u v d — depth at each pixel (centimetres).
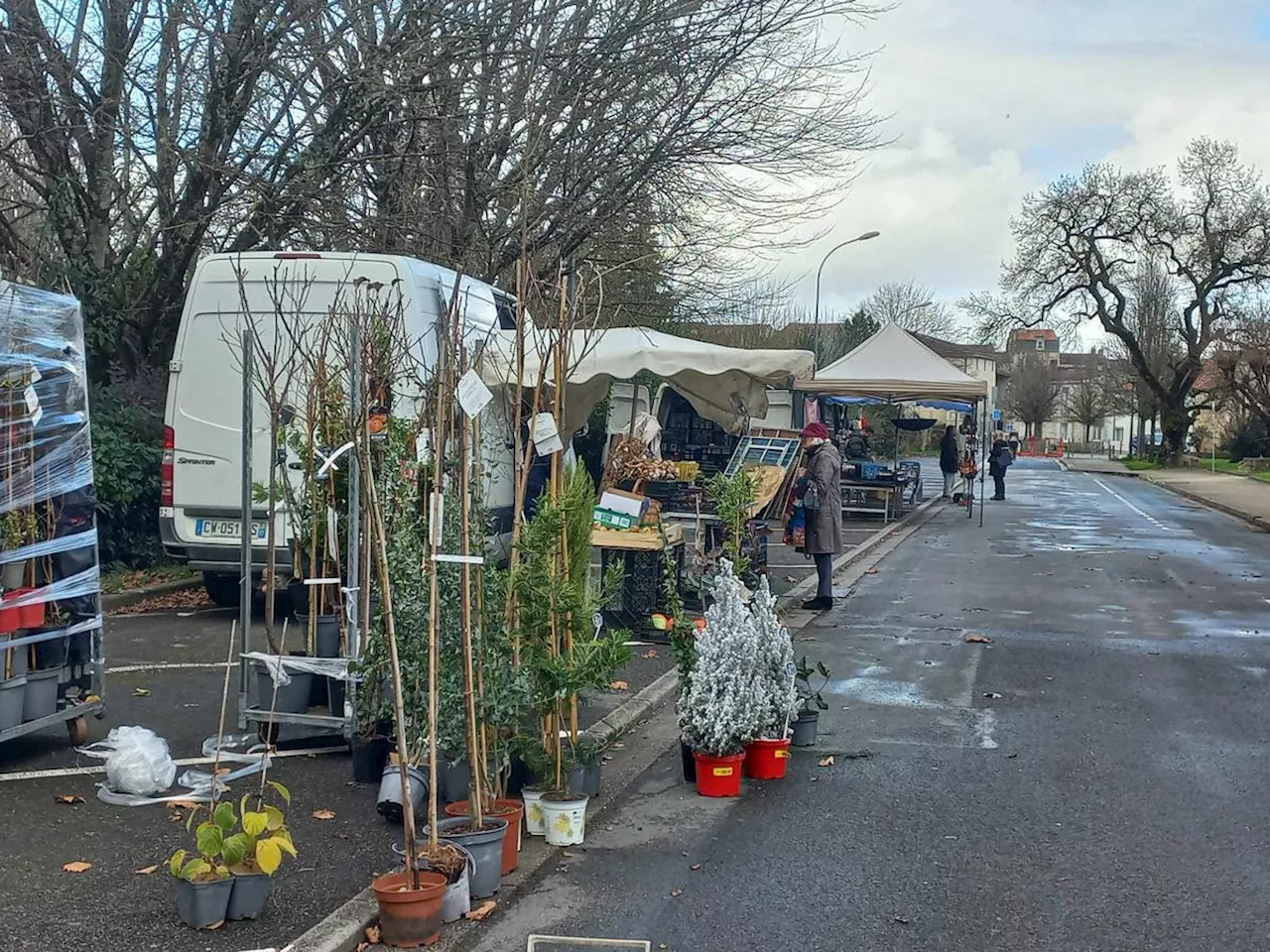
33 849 500
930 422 3316
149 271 1441
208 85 1318
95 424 1241
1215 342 5516
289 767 637
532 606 558
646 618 1052
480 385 483
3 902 443
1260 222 5253
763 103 1669
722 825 577
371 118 1377
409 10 1370
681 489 1303
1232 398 5538
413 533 562
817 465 1276
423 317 973
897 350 2480
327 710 675
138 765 569
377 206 1591
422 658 538
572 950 430
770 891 491
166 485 1032
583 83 1542
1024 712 812
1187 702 841
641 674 912
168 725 711
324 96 1366
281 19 1290
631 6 1541
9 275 1270
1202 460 6431
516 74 1534
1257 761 688
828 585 1285
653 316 2098
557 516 566
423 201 1553
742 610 658
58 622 639
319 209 1463
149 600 1175
